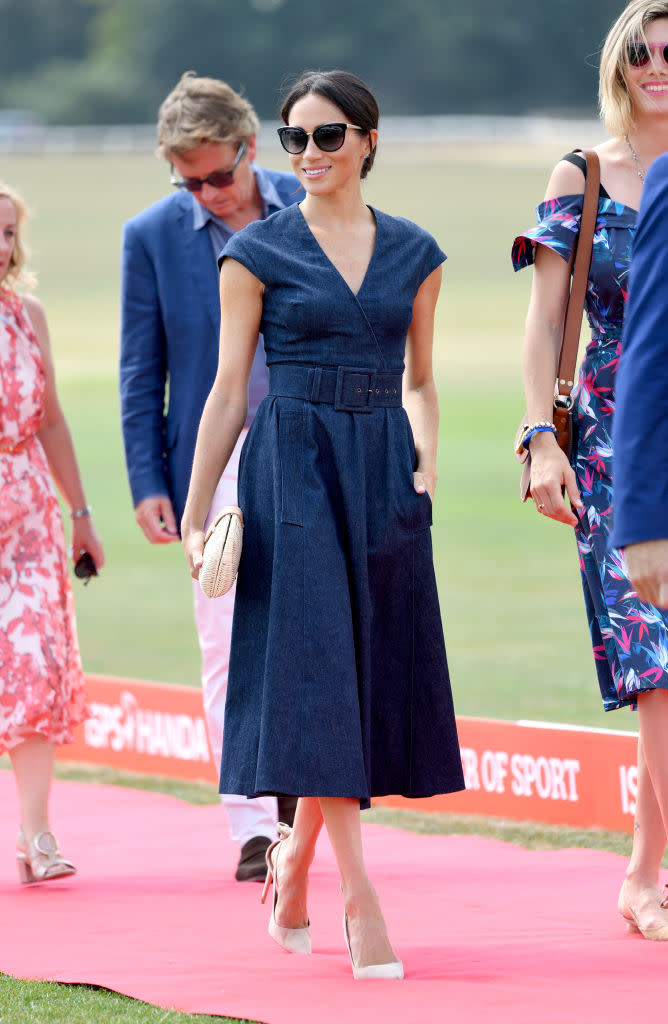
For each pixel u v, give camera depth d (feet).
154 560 135.44
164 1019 32.96
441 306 329.52
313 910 43.09
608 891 44.24
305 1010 33.06
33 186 504.02
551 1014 32.30
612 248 39.47
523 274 362.33
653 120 39.86
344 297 37.14
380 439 37.55
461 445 198.80
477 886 45.19
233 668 37.65
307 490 36.81
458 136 588.09
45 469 49.67
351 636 36.47
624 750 52.06
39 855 46.60
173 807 56.95
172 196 51.85
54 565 49.34
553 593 115.75
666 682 37.96
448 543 140.56
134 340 51.55
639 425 27.86
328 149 37.40
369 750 36.81
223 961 37.63
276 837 47.24
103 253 397.39
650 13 39.47
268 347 37.99
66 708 48.65
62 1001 34.58
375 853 49.85
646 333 27.99
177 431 50.90
